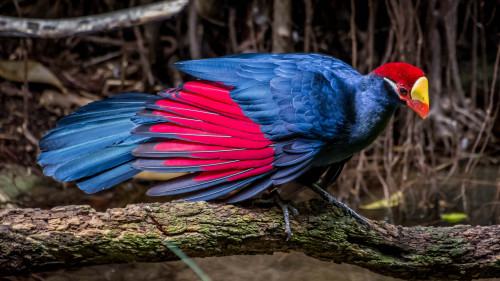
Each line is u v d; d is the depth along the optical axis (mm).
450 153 10828
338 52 11641
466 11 11203
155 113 5777
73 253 5312
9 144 10008
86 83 11375
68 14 11820
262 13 11227
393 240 5945
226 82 6008
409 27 10016
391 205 9539
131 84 11516
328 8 11570
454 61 10805
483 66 11320
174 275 7652
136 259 5543
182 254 5457
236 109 5820
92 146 5871
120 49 12070
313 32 11383
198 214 5543
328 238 5812
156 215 5453
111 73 11672
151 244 5438
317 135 5762
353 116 5898
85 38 11969
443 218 9094
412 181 10094
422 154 9977
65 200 9203
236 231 5598
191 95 5883
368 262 5980
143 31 11930
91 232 5297
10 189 9172
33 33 7816
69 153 5852
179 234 5480
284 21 10406
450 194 9695
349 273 7781
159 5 7809
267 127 5730
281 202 5805
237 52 11375
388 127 9969
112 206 9141
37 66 11016
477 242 5969
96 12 11992
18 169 9594
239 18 11508
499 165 10445
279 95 5816
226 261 8016
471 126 11023
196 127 5684
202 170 5621
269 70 6062
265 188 5645
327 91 5859
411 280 6301
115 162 5812
